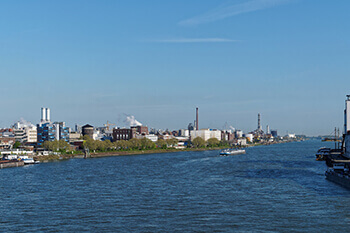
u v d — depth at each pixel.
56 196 137.25
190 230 92.88
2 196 138.25
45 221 102.44
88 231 93.19
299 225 96.06
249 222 99.06
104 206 119.38
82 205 121.19
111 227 96.19
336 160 175.88
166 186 158.12
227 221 100.19
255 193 138.75
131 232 91.94
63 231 93.44
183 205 119.38
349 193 137.50
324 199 126.69
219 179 179.12
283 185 157.62
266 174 199.25
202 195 135.75
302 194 135.88
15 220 103.62
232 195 135.12
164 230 93.12
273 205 118.00
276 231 91.44
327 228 93.50
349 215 105.31
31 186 162.50
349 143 188.38
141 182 171.38
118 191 146.62
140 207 117.31
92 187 157.62
